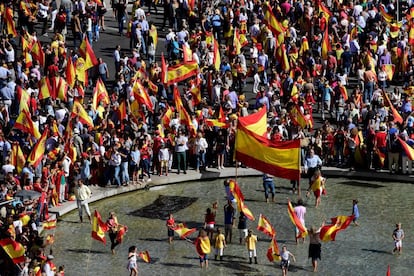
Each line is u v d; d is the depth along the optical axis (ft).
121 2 505.25
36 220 333.42
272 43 475.72
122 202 373.40
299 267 316.81
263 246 333.42
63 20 481.05
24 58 439.63
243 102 423.64
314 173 366.02
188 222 353.31
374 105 427.74
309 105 429.38
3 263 305.12
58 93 409.49
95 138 386.32
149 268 316.19
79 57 437.58
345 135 399.85
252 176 402.72
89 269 314.35
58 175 360.28
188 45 457.68
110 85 455.63
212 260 322.75
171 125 402.31
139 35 478.59
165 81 424.87
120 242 325.83
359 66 453.58
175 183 394.11
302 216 335.26
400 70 472.85
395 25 488.44
